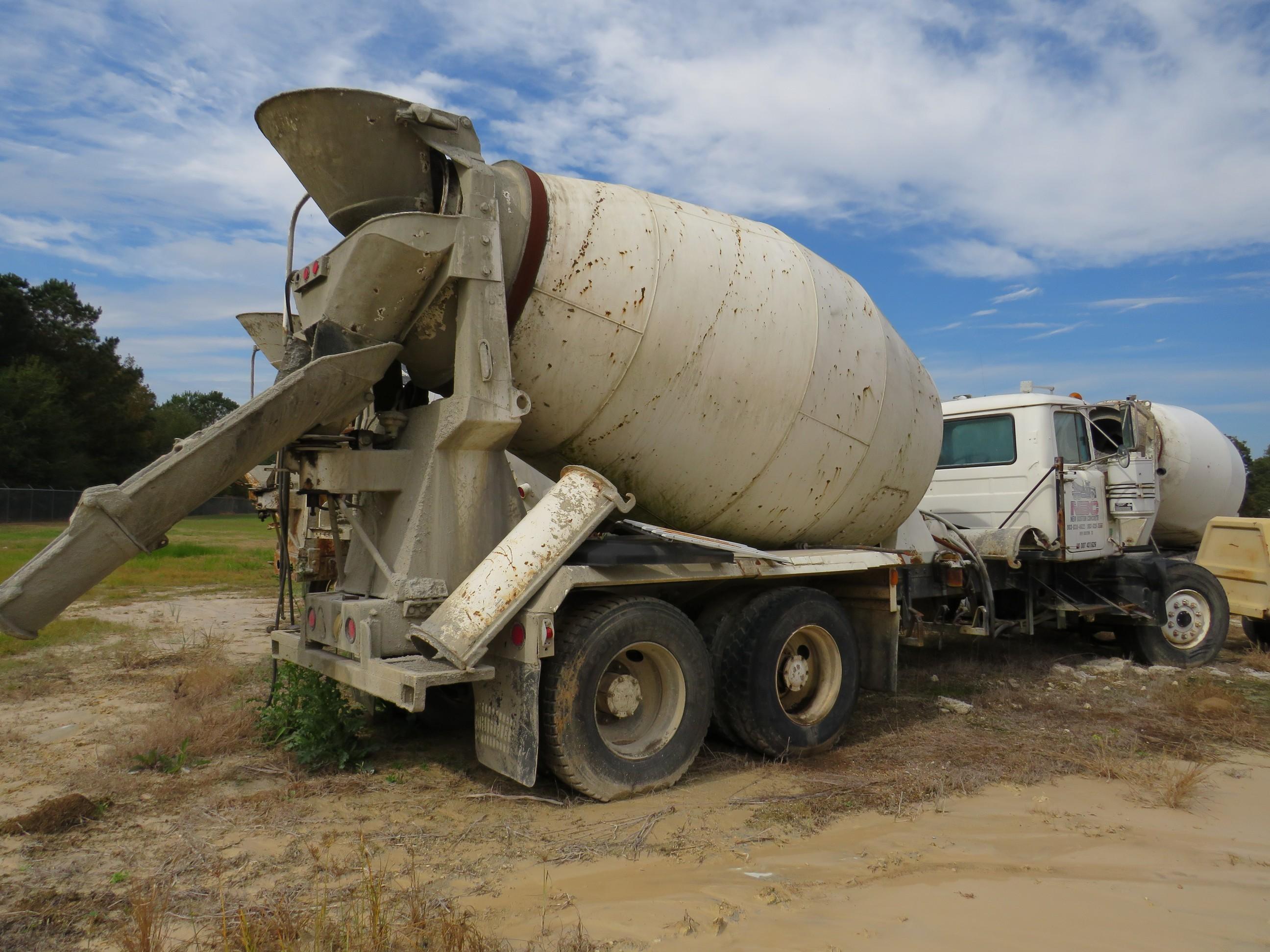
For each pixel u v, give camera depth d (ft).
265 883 11.41
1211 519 37.88
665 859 12.52
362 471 15.20
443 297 15.28
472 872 11.89
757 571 17.47
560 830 13.65
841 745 19.30
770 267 19.01
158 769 16.30
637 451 17.85
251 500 24.64
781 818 14.33
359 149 15.06
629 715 16.01
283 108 14.83
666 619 15.96
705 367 17.62
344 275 14.69
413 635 14.01
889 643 20.70
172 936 9.87
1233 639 37.70
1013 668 28.19
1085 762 17.65
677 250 17.60
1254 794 16.08
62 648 28.86
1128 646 30.96
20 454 165.07
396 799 14.97
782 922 10.42
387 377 17.37
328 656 15.67
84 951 9.61
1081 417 30.50
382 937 9.40
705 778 16.74
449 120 15.03
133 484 12.51
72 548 12.27
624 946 9.75
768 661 17.71
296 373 14.08
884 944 9.87
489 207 15.11
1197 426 39.73
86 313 205.77
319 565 20.02
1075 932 10.29
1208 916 10.82
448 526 15.03
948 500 30.99
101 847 12.71
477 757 16.25
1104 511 30.30
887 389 20.89
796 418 18.90
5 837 12.93
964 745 19.01
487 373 14.84
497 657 14.71
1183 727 20.90
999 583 27.73
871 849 13.07
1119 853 13.01
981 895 11.35
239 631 33.27
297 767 16.56
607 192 17.62
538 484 18.11
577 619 15.02
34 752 17.44
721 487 18.83
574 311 16.51
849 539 22.24
